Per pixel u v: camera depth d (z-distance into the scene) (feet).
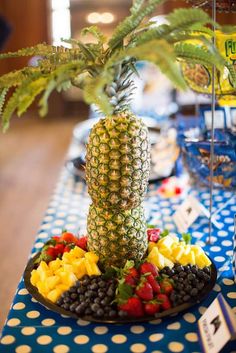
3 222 7.76
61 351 2.27
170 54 1.90
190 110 7.27
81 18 14.15
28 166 10.40
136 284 2.49
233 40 2.99
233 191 3.97
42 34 14.32
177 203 4.20
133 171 2.53
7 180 9.59
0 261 6.57
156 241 3.02
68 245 2.93
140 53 1.94
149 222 3.80
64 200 4.41
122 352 2.25
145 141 2.56
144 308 2.41
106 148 2.48
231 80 2.85
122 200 2.58
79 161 5.08
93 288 2.51
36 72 2.34
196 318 2.46
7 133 13.20
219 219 3.74
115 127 2.47
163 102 8.54
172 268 2.71
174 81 1.86
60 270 2.67
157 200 4.29
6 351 2.28
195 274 2.65
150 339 2.32
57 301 2.51
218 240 3.39
